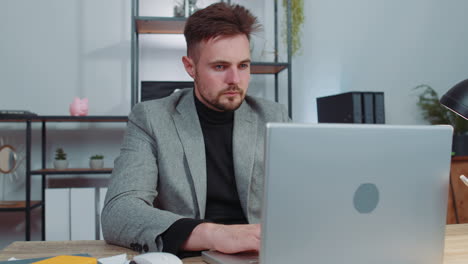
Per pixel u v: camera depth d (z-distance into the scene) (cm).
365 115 236
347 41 290
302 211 59
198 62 112
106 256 79
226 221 118
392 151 62
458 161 212
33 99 261
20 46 260
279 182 58
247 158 116
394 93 296
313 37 286
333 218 60
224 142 122
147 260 67
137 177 101
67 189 235
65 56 263
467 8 308
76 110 238
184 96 125
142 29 258
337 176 60
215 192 118
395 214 63
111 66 266
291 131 57
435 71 302
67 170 234
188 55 117
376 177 62
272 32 281
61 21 263
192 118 117
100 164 247
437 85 303
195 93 123
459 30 307
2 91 259
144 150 110
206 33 108
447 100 106
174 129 115
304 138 58
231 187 120
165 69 271
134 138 113
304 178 58
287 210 58
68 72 263
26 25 261
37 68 261
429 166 65
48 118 228
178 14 245
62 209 234
